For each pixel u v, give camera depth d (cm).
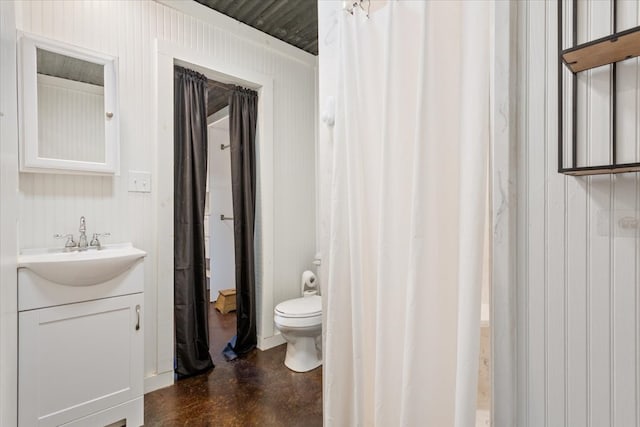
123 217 190
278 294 265
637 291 57
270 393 193
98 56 176
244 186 255
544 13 66
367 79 108
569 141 63
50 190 168
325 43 127
